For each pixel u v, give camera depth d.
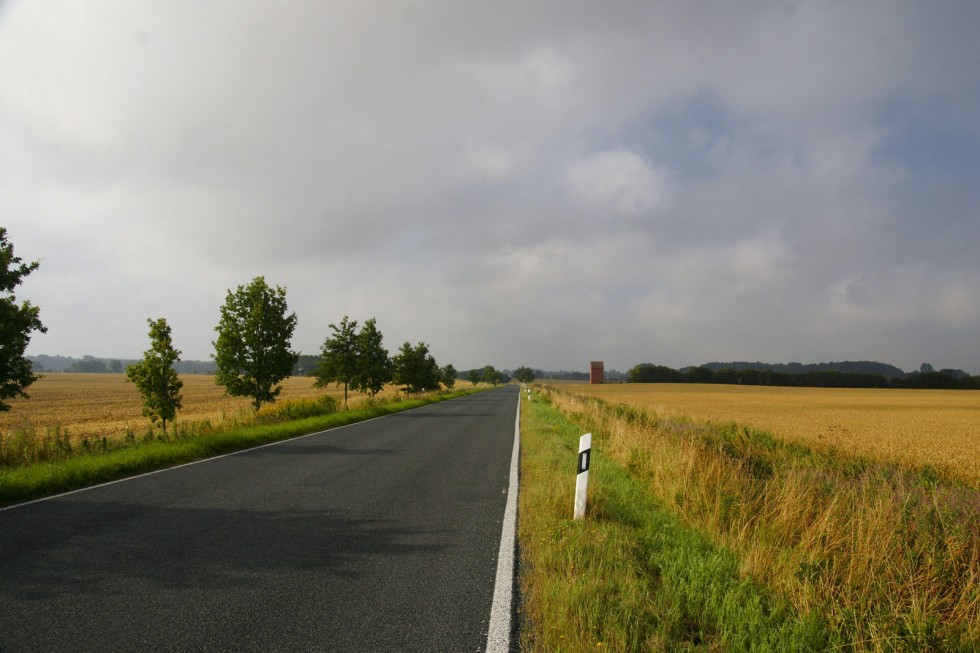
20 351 10.23
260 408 20.09
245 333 19.67
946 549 4.36
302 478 8.59
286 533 5.46
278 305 20.28
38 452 9.79
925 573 4.00
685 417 21.28
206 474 8.91
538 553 4.80
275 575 4.27
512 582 4.18
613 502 6.59
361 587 4.05
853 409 40.50
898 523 4.59
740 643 3.11
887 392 87.75
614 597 3.71
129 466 9.07
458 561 4.68
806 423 25.19
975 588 3.66
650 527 5.60
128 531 5.44
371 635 3.26
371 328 33.75
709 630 3.41
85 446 10.75
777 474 6.95
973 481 9.80
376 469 9.55
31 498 6.99
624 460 9.71
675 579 4.05
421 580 4.21
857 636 3.18
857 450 12.71
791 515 5.21
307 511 6.41
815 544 4.58
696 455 7.58
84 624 3.35
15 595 3.79
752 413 34.25
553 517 5.91
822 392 87.56
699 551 4.80
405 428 17.72
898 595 3.73
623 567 4.32
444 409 29.78
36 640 3.12
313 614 3.55
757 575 4.17
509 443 13.69
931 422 26.72
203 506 6.59
